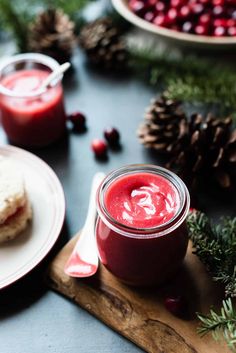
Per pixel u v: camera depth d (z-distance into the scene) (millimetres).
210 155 518
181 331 414
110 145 583
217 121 520
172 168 546
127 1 703
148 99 636
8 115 565
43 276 457
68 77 668
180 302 421
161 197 420
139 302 433
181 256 430
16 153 542
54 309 442
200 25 653
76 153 577
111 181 423
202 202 521
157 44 705
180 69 645
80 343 421
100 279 449
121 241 406
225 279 412
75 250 462
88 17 744
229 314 384
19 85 576
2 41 711
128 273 424
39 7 723
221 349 402
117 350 417
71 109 625
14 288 454
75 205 522
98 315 433
